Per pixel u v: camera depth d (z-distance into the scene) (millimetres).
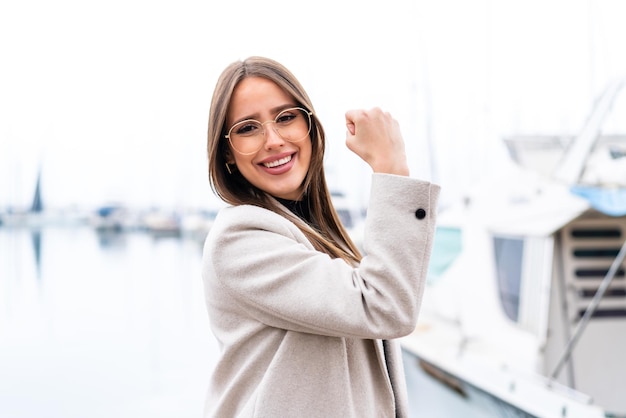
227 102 882
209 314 937
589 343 3611
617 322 3646
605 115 3662
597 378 3578
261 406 803
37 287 12312
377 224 799
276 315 800
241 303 846
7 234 35594
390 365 956
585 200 3615
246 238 839
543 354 3619
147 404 4793
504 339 4043
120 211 41719
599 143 3650
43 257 19703
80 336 7500
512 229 4141
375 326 765
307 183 981
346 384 825
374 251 785
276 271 803
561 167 3932
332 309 757
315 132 941
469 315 4484
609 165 3543
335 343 826
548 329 3648
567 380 3564
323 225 1062
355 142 865
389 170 844
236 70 901
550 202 3908
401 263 780
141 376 5609
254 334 858
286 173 916
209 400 940
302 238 879
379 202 809
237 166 939
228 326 894
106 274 14656
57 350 6754
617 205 3428
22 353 6602
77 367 5980
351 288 772
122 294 11250
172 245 25969
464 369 3898
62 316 8930
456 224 4879
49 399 4965
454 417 3715
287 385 807
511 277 4086
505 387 3510
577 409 3117
